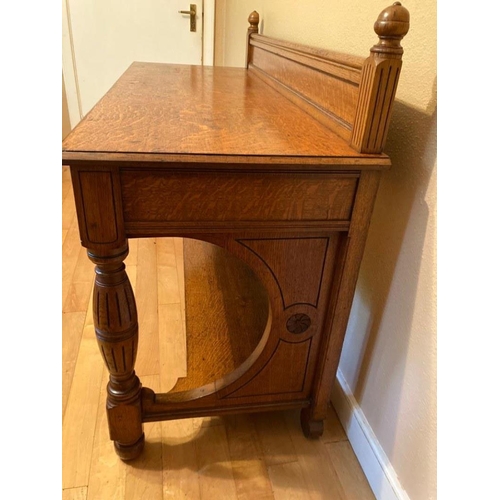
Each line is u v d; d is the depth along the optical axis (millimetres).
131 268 1709
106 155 591
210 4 2451
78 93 2576
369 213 721
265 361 901
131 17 2434
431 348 699
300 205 691
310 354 912
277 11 1569
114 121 751
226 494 892
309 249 771
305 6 1235
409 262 753
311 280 810
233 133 730
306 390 968
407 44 708
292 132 765
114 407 855
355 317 1002
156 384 1159
